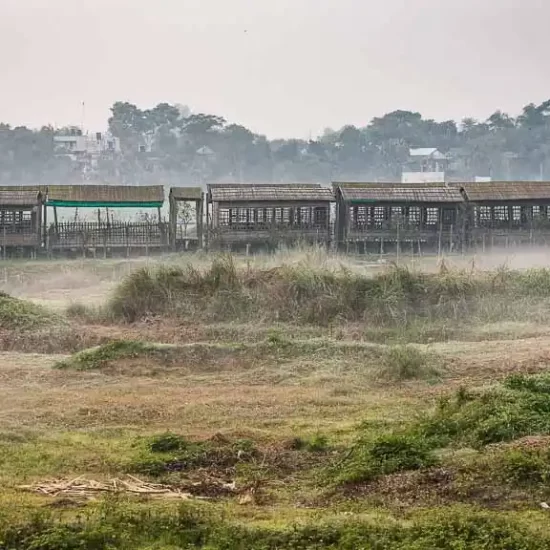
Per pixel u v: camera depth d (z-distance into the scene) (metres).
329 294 101.00
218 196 178.50
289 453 57.47
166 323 98.50
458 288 103.81
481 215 187.25
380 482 51.12
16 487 51.03
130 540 43.25
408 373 77.56
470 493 47.88
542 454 49.94
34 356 87.12
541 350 83.81
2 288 136.50
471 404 60.09
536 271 109.94
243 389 74.94
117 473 54.31
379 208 184.12
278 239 176.88
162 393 73.88
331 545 42.47
